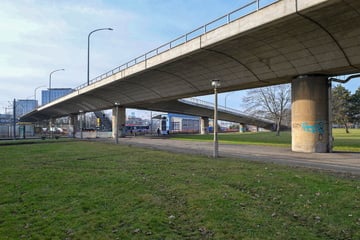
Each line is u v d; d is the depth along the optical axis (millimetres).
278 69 25781
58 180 11406
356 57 20484
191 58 29234
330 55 21422
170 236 5730
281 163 16469
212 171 13469
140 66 36281
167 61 30953
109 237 5699
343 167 14719
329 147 24172
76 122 92062
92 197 8695
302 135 24516
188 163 16547
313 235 5777
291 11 17812
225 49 25484
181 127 93938
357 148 26641
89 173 13078
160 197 8688
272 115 61219
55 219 6738
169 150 26266
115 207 7672
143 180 11297
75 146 32062
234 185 10352
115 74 43250
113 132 63219
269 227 6176
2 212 7312
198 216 6891
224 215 6934
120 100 57906
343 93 74062
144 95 49719
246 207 7617
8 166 15719
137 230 6031
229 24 22516
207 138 53125
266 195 8906
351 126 104625
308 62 23078
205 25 25094
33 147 30672
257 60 25906
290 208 7578
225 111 82062
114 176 12227
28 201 8297
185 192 9211
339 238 5672
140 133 79312
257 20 20078
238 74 29906
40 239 5621
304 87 24531
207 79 34094
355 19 17578
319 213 7148
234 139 46562
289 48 22625
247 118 90375
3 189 9859
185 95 44156
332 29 19094
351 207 7621
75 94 61031
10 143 37312
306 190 9422
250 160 18000
